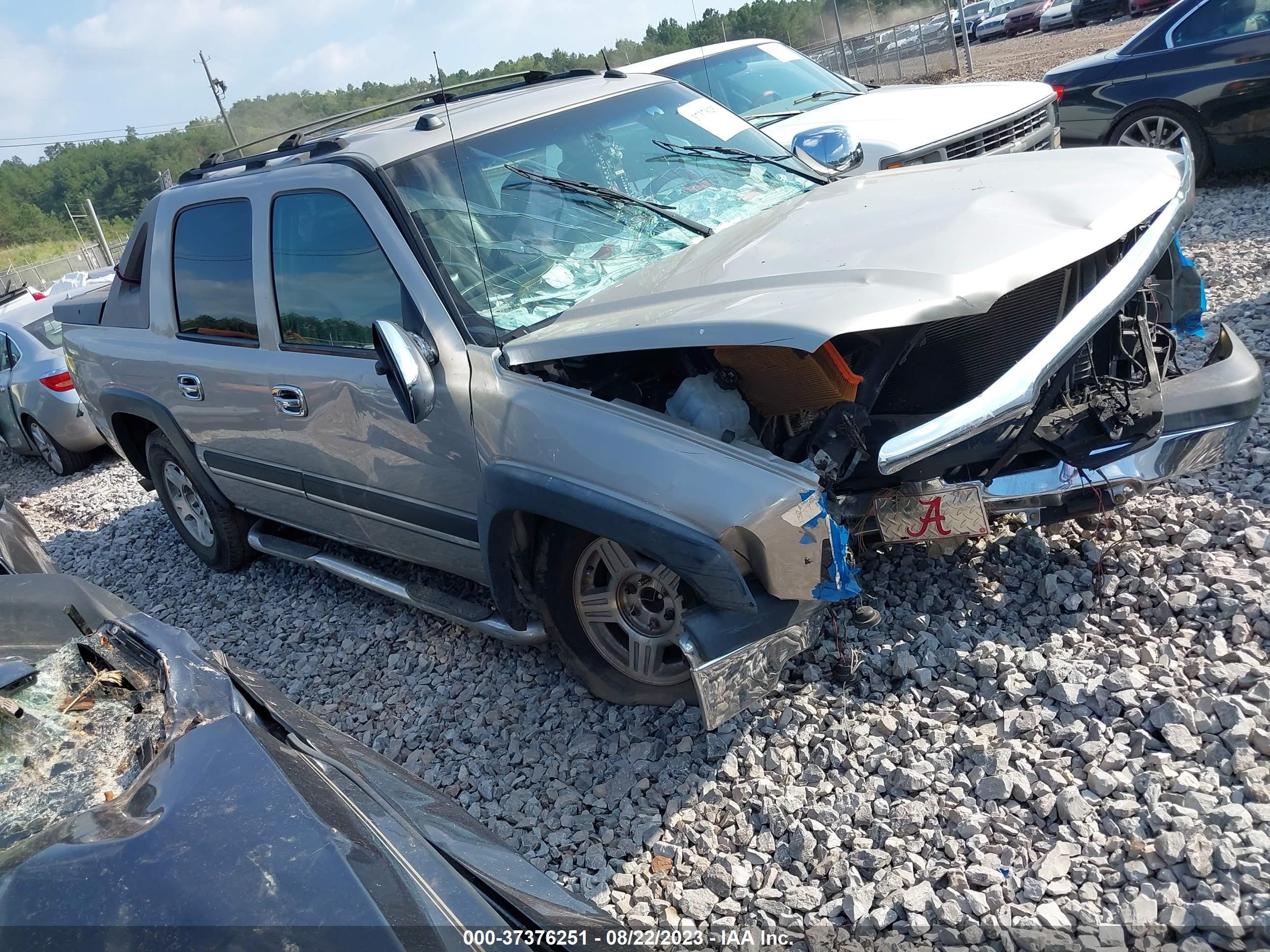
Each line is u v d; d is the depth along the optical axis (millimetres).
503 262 3582
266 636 4879
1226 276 6156
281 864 1698
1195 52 8070
